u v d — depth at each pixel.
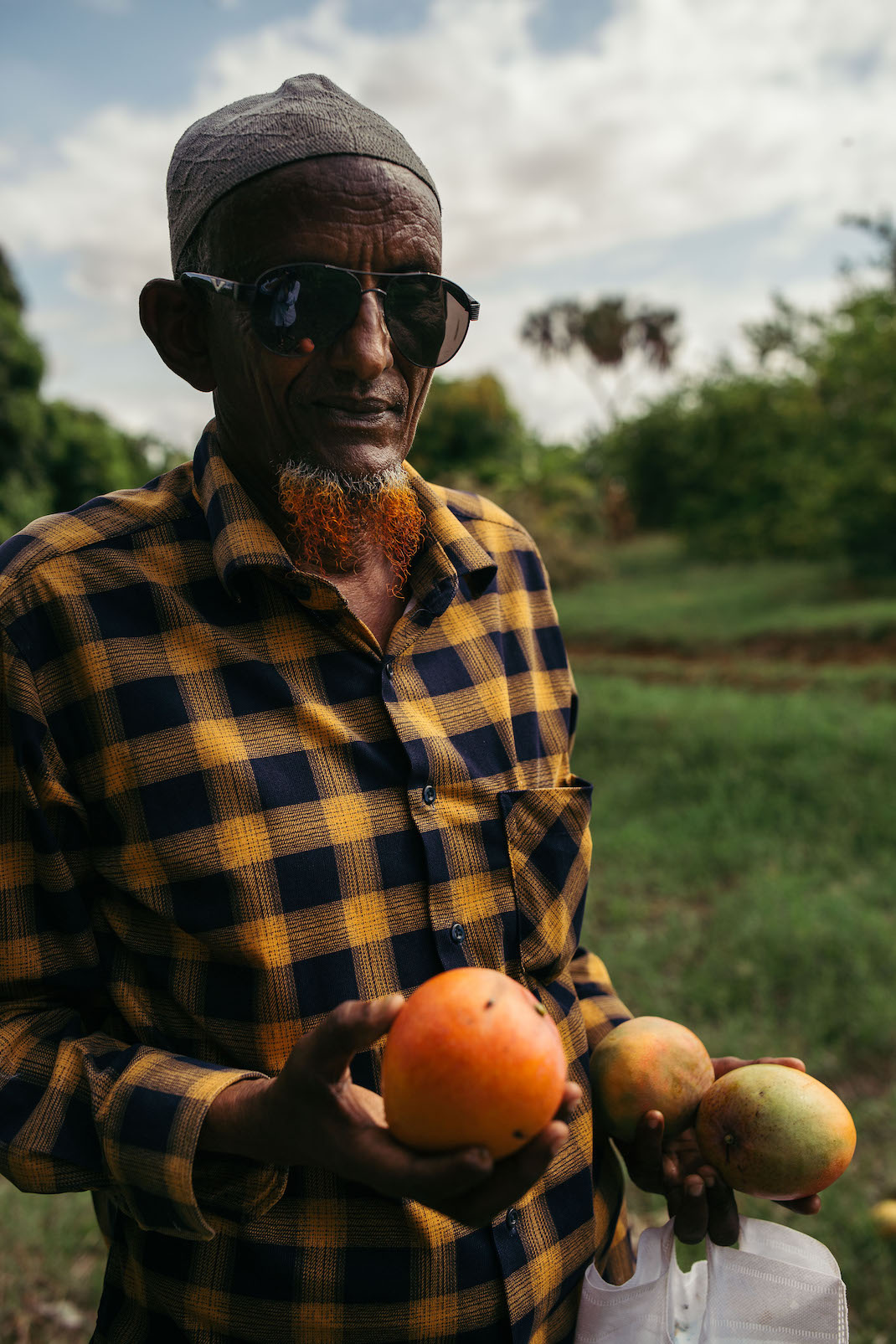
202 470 1.42
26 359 12.35
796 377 21.06
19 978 1.31
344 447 1.32
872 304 16.61
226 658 1.31
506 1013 0.99
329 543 1.40
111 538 1.35
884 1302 2.90
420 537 1.50
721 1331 1.39
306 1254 1.26
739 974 4.75
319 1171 1.26
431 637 1.46
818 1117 1.37
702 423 24.94
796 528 20.98
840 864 6.05
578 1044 1.51
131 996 1.32
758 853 6.30
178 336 1.41
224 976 1.28
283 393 1.31
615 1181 1.60
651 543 30.64
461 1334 1.30
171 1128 1.16
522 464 30.16
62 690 1.28
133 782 1.27
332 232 1.26
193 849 1.25
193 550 1.37
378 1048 1.28
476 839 1.39
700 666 13.74
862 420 16.80
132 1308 1.37
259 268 1.27
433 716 1.41
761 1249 1.45
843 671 11.93
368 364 1.28
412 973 1.31
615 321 47.59
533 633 1.66
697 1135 1.46
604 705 10.07
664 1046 1.48
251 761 1.27
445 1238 1.28
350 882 1.29
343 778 1.31
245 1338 1.29
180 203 1.33
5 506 12.09
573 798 1.50
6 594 1.27
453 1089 0.96
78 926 1.31
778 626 14.91
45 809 1.28
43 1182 1.23
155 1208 1.20
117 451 17.58
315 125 1.25
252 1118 1.11
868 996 4.45
